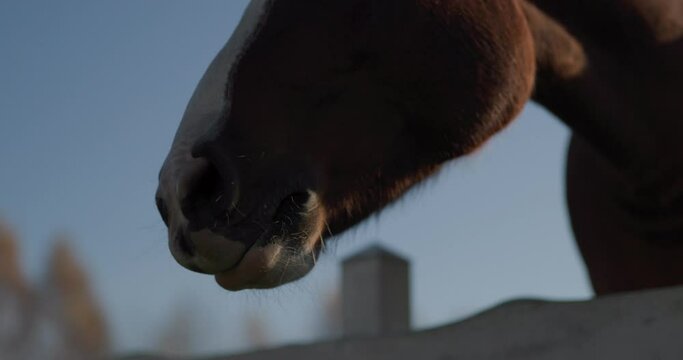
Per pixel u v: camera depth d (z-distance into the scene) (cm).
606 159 244
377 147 195
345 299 359
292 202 181
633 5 225
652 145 235
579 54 229
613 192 254
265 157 179
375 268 353
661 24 228
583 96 231
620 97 233
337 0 196
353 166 193
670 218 241
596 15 226
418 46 198
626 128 235
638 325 134
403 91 197
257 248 174
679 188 237
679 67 230
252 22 192
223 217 171
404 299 356
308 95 188
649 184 239
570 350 141
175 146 177
